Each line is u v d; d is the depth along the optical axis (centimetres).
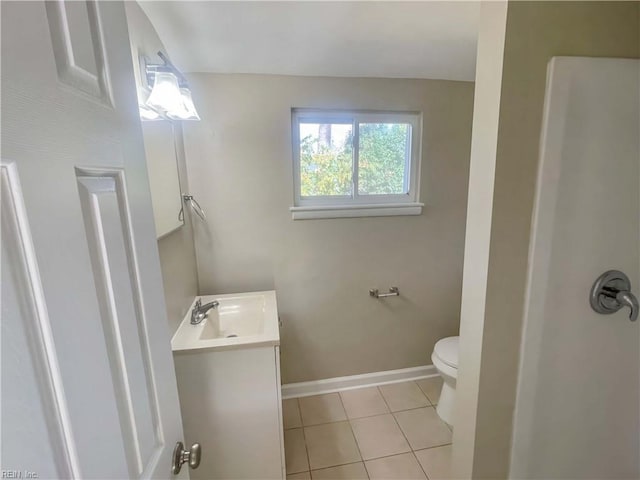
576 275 79
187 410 123
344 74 168
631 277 82
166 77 104
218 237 175
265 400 127
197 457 70
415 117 188
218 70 158
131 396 52
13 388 30
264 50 139
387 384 213
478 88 74
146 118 105
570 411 87
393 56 149
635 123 74
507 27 65
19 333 31
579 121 71
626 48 72
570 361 84
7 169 30
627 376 88
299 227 184
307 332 198
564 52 69
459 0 106
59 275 36
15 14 32
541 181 73
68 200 39
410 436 171
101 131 47
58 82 38
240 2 105
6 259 30
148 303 60
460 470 91
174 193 136
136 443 53
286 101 168
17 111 31
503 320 78
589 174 74
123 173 54
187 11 109
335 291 196
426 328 214
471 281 82
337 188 191
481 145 75
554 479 91
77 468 38
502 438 85
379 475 148
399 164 194
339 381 208
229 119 165
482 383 81
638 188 77
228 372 122
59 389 35
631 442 93
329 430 175
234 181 171
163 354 66
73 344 38
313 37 129
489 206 73
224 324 157
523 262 76
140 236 59
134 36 98
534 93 69
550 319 80
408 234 198
